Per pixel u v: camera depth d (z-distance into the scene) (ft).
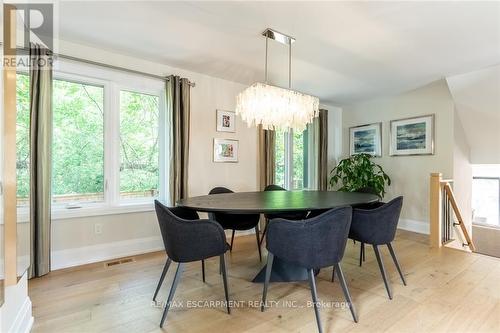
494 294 6.96
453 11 6.77
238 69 11.14
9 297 4.96
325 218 5.44
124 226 10.03
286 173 15.75
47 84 8.11
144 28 7.89
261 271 8.09
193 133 11.58
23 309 5.49
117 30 8.02
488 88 11.18
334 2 6.45
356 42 8.54
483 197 18.65
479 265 9.02
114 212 9.75
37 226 7.93
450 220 12.43
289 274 7.96
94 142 9.71
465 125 13.23
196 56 9.91
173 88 10.62
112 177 9.92
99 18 7.33
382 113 15.70
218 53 9.59
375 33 7.93
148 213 10.57
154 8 6.84
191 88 11.51
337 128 17.90
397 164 14.97
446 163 13.00
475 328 5.52
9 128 5.19
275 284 7.55
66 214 8.80
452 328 5.53
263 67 10.84
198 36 8.34
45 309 6.24
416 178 14.15
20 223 7.66
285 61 10.18
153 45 9.02
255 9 6.80
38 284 7.52
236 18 7.24
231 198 8.02
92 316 5.97
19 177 7.68
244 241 11.91
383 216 6.85
